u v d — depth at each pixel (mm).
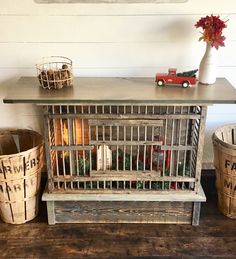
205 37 2076
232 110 2523
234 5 2238
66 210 2258
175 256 2045
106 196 2188
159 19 2266
